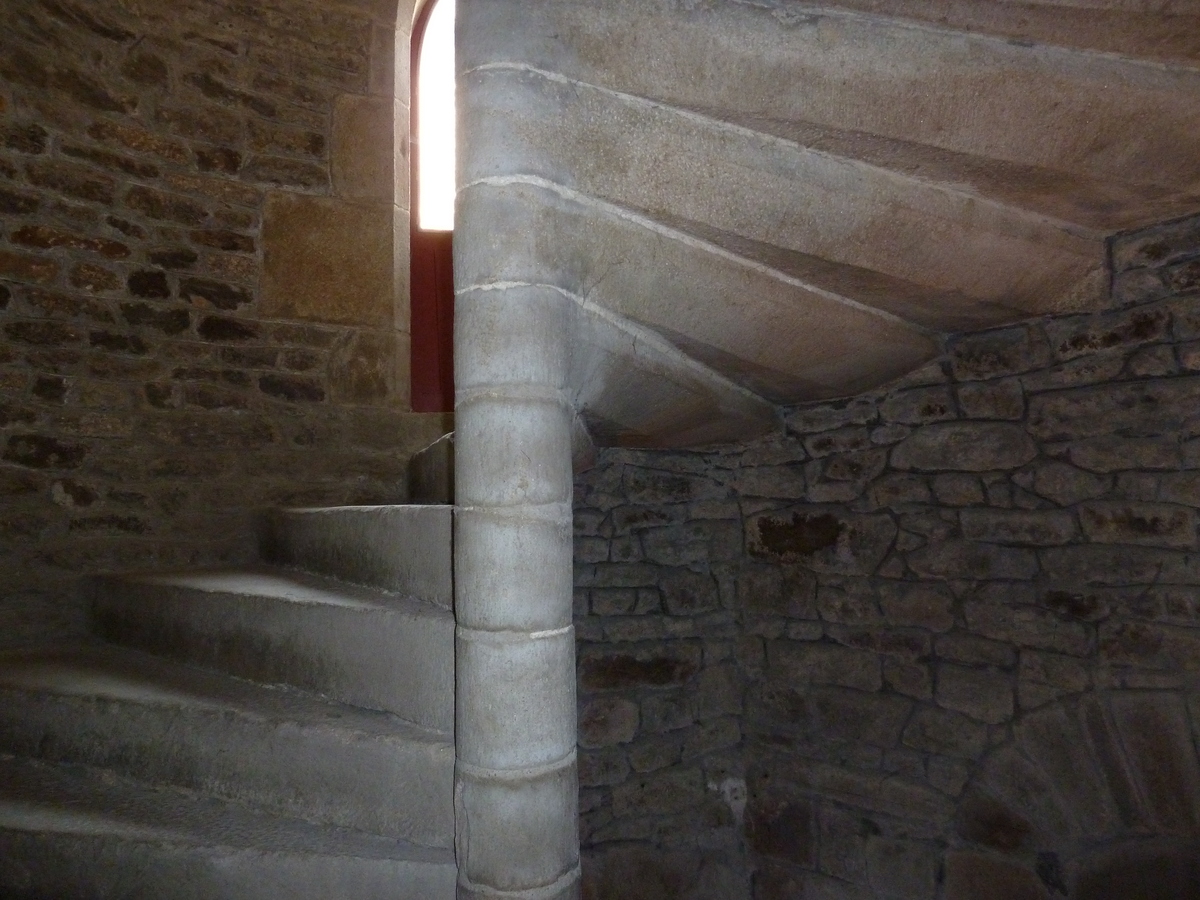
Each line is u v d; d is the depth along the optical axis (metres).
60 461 2.46
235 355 2.84
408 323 3.25
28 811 1.50
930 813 2.41
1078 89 1.50
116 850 1.40
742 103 1.47
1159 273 1.99
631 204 1.52
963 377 2.38
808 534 2.72
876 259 1.80
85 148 2.58
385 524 1.83
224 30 2.92
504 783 1.31
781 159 1.57
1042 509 2.21
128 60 2.69
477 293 1.39
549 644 1.35
